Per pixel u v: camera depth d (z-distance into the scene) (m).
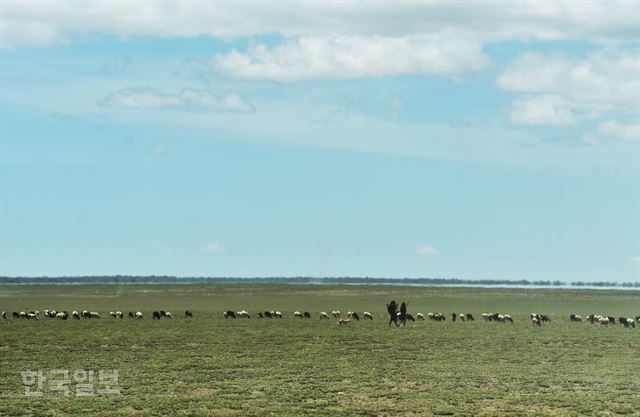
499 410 47.50
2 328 107.81
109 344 85.00
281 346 83.25
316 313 158.25
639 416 45.81
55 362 69.12
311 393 53.62
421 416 45.72
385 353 77.00
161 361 70.06
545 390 55.16
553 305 197.25
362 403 50.03
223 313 152.00
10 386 56.47
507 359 72.44
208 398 51.53
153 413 46.22
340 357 73.56
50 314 138.00
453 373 63.12
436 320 130.25
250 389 55.28
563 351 79.06
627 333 101.38
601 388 55.91
